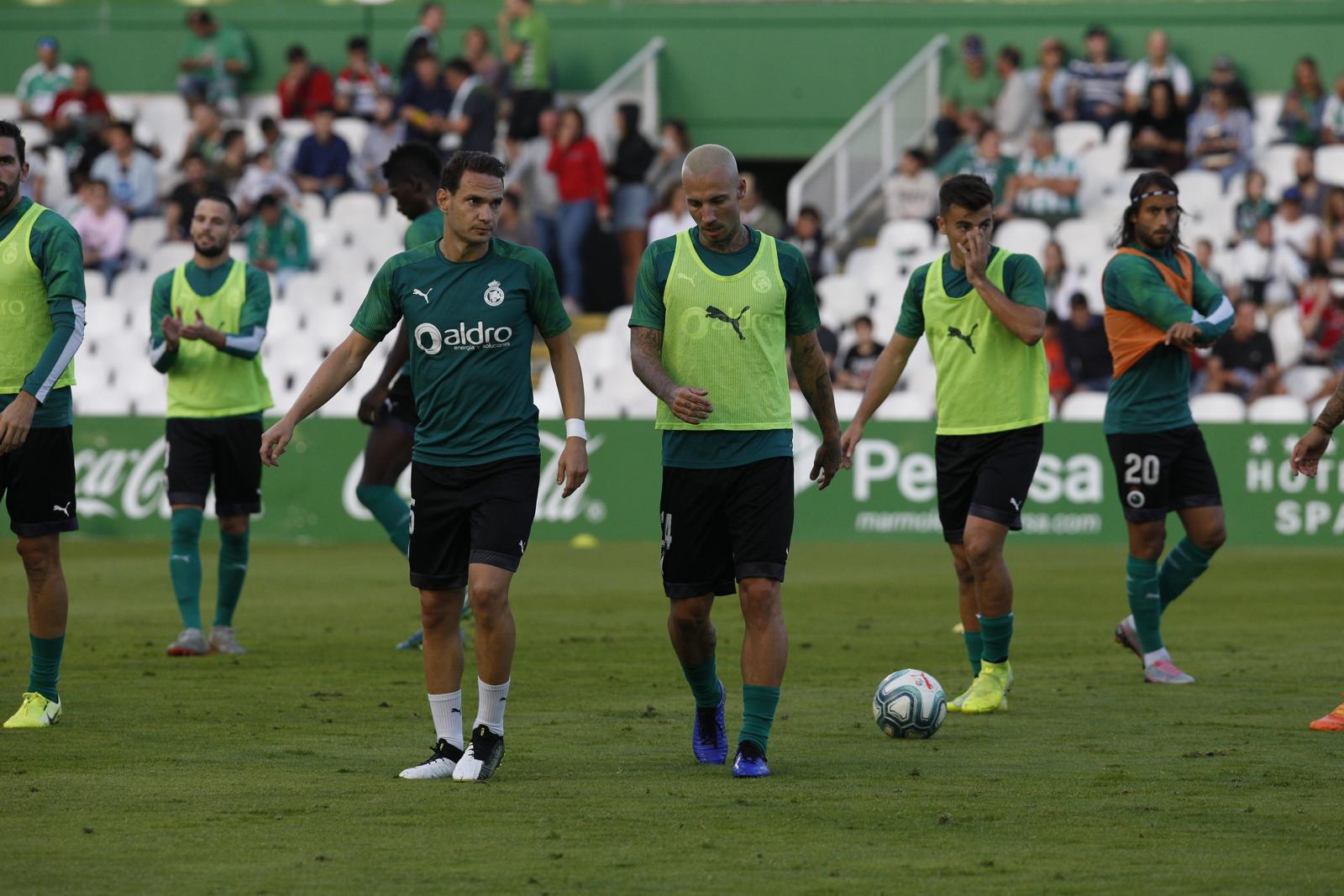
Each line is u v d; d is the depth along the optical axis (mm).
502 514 19922
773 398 20641
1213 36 84312
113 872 15438
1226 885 14953
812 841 16734
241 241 77188
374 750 22031
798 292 20906
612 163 78312
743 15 89188
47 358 22828
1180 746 22375
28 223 23391
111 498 63219
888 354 26844
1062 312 66312
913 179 74625
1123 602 42344
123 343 73625
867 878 15195
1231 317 28531
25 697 24156
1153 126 75188
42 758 21328
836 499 61625
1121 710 25625
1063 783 19766
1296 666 30766
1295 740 22797
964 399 25969
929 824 17500
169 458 32656
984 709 25438
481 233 19906
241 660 31469
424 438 20250
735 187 20391
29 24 93625
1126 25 85125
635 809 18266
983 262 25328
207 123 81375
